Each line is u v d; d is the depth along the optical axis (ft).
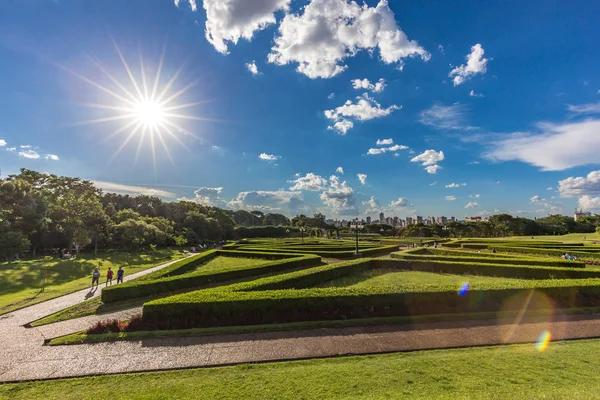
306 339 26.37
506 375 18.74
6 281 57.00
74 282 59.21
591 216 278.46
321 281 52.65
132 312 37.01
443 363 20.70
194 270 67.41
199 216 192.03
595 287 37.65
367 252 93.20
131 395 17.38
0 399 17.67
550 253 91.86
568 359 21.33
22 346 25.99
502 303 35.68
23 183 109.50
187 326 29.58
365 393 16.65
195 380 19.11
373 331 28.35
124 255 111.04
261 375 19.48
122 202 192.24
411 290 35.04
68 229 105.50
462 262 64.44
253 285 39.22
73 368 21.57
